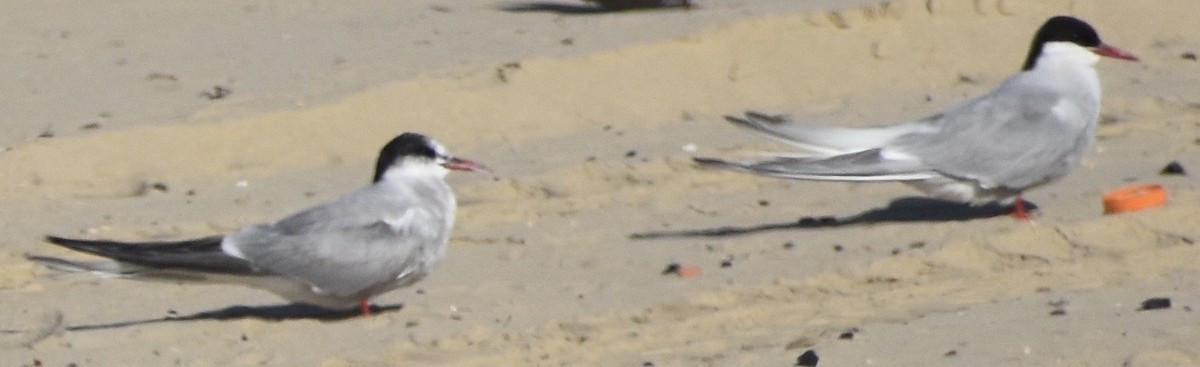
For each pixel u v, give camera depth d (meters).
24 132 17.64
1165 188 15.03
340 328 12.02
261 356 11.36
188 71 20.16
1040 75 14.71
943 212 14.84
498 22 22.62
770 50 20.78
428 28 22.36
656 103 19.53
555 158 17.17
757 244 14.00
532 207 15.38
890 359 10.87
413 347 11.47
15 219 15.30
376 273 12.15
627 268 13.45
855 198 15.52
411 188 12.45
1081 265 13.12
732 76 20.25
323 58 20.62
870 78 20.78
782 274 12.99
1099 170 16.12
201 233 14.84
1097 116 14.72
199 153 17.27
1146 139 17.36
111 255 11.69
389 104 18.48
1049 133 14.35
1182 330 11.15
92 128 17.62
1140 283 12.55
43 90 19.48
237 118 17.73
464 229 14.79
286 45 21.50
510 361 11.21
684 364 10.96
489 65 19.50
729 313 12.17
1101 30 22.33
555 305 12.42
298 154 17.59
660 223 14.87
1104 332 11.20
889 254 13.41
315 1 24.42
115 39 22.08
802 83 20.42
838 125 18.56
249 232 12.00
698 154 17.03
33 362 11.30
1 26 23.00
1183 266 13.02
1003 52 21.55
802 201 15.48
